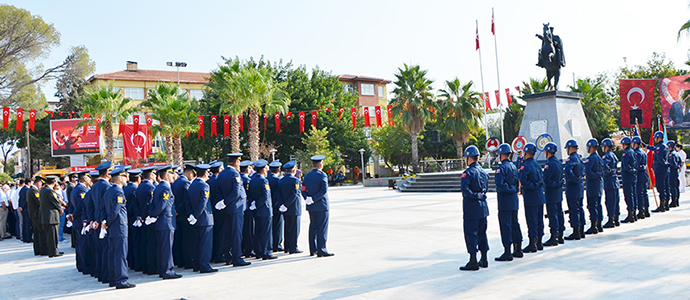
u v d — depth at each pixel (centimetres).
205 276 783
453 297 575
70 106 5097
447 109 3981
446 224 1219
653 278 611
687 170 2091
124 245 738
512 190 766
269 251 916
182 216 862
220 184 867
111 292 708
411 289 622
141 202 826
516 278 650
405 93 3756
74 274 886
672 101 2525
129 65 5922
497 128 5125
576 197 929
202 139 4509
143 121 5359
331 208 1891
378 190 3106
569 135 1970
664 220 1117
